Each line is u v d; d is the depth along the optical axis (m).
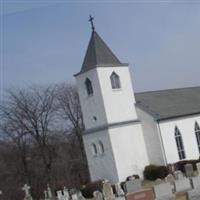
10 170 78.06
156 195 38.66
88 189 54.38
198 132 63.59
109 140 57.12
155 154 59.19
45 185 77.25
